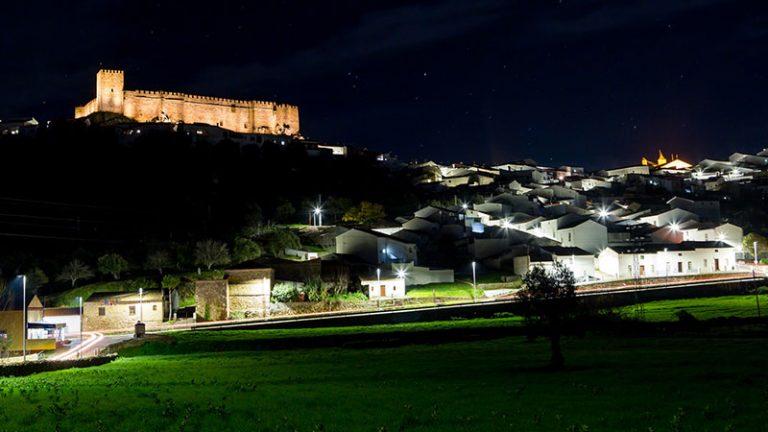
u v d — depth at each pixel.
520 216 159.00
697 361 38.47
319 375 37.66
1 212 151.75
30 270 109.31
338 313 86.50
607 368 36.97
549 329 40.16
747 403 25.02
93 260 118.06
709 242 137.88
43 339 72.31
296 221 161.12
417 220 145.62
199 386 33.34
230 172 189.38
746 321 64.62
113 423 24.25
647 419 22.81
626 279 113.50
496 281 115.50
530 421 22.94
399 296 104.00
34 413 26.09
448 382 32.91
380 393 29.64
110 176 180.62
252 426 23.38
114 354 59.69
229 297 93.44
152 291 95.69
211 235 134.00
